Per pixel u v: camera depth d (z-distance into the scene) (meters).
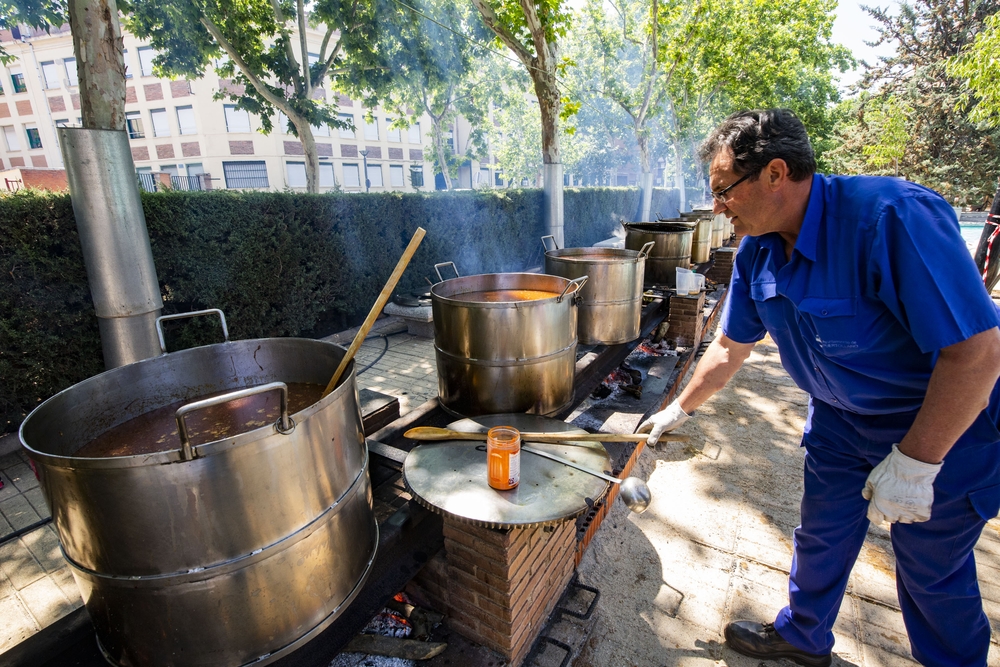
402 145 33.12
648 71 14.30
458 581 1.87
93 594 1.22
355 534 1.48
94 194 3.58
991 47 6.93
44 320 3.94
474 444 2.10
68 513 1.13
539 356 2.51
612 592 2.44
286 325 5.99
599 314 3.67
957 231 1.26
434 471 1.88
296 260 5.93
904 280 1.26
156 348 4.06
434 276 8.02
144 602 1.18
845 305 1.41
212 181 27.58
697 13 12.82
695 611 2.33
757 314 1.83
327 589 1.38
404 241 7.52
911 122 23.12
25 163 31.52
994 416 1.53
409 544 1.88
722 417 4.32
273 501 1.19
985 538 2.84
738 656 2.11
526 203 10.12
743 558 2.67
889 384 1.51
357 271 6.78
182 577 1.14
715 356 2.00
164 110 27.00
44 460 1.08
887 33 28.05
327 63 9.70
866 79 29.31
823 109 25.98
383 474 2.22
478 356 2.50
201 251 4.99
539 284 3.12
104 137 3.53
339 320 6.93
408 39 10.41
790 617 2.02
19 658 1.34
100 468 1.05
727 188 1.46
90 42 3.39
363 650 1.86
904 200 1.28
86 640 1.43
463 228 8.50
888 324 1.40
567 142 29.19
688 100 17.19
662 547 2.75
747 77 17.48
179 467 1.06
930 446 1.36
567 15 8.01
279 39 8.95
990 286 5.83
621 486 1.71
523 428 2.27
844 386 1.59
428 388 4.94
